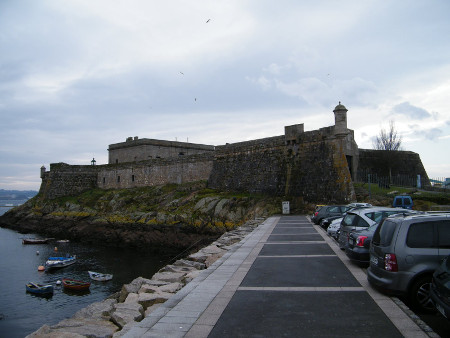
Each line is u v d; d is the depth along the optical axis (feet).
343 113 115.96
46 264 111.04
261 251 50.37
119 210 181.27
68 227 186.29
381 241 28.78
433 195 103.19
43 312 73.87
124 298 34.94
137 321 26.30
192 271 42.22
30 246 153.28
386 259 27.04
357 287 30.04
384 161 131.75
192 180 175.94
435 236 26.48
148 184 199.21
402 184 127.65
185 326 21.75
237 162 155.02
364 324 21.54
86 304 78.48
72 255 130.82
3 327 65.98
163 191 180.55
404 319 22.25
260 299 27.22
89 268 111.75
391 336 19.71
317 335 20.04
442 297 20.63
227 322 22.35
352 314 23.36
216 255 53.11
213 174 164.76
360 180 126.62
